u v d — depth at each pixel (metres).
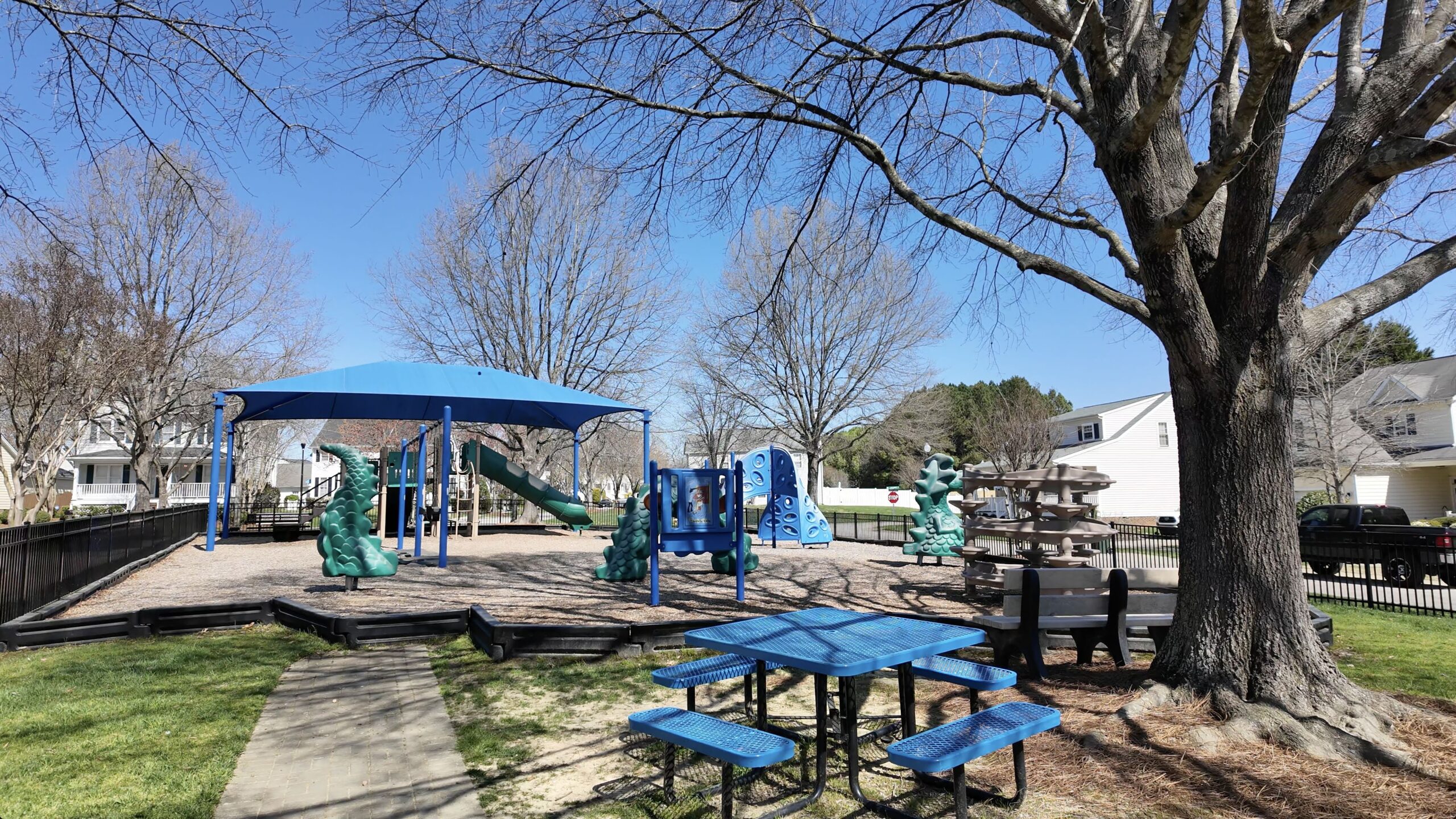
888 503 57.16
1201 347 5.30
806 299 31.62
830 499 58.31
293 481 69.88
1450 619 10.34
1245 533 5.25
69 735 4.84
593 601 10.09
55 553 9.38
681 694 5.86
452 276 29.64
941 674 4.55
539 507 25.53
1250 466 5.28
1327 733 4.59
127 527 12.95
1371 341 26.02
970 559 10.77
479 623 7.39
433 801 3.94
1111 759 4.44
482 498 32.31
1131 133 5.12
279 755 4.57
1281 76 4.91
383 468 18.64
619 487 56.47
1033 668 6.18
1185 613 5.52
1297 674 5.04
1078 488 10.11
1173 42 4.31
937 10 6.47
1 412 22.14
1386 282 5.62
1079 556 10.38
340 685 6.08
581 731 5.03
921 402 34.16
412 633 7.68
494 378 19.33
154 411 27.08
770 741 3.35
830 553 18.14
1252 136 5.05
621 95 6.91
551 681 6.19
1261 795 3.97
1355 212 5.46
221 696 5.72
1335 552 15.91
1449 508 32.38
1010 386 58.56
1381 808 3.80
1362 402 29.44
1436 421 32.34
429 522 24.19
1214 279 5.40
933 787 4.18
